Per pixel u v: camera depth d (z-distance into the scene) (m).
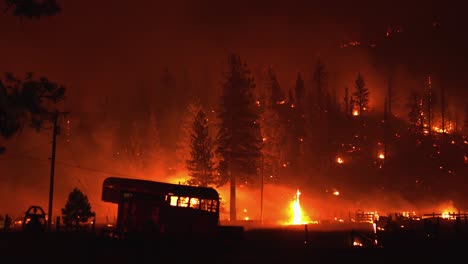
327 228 51.41
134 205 34.22
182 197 34.69
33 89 21.56
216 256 26.44
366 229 49.12
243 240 34.41
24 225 29.52
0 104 20.62
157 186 34.69
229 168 68.50
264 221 66.56
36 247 25.92
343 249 29.95
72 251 25.02
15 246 26.16
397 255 27.45
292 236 40.97
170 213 34.09
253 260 25.00
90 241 29.70
